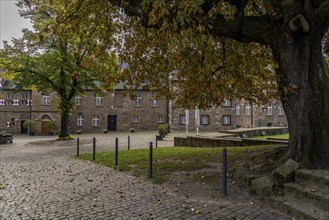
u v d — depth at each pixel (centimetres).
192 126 4041
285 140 1430
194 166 880
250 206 542
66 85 2412
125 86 877
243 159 880
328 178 516
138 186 719
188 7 561
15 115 4222
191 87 902
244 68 1005
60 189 711
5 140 2533
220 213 511
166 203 577
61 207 569
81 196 645
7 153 1647
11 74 2248
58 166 1066
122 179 802
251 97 1059
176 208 546
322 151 642
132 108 4453
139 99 4462
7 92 4219
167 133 3388
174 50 801
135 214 521
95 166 1030
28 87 2392
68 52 2211
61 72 2308
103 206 571
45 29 977
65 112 2469
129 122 4438
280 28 684
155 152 1327
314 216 439
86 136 3288
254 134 2512
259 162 743
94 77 2344
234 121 4028
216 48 948
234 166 755
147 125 4462
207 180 718
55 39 2086
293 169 585
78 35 949
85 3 859
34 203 598
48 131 4181
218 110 4053
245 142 1459
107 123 4397
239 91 1040
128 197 627
